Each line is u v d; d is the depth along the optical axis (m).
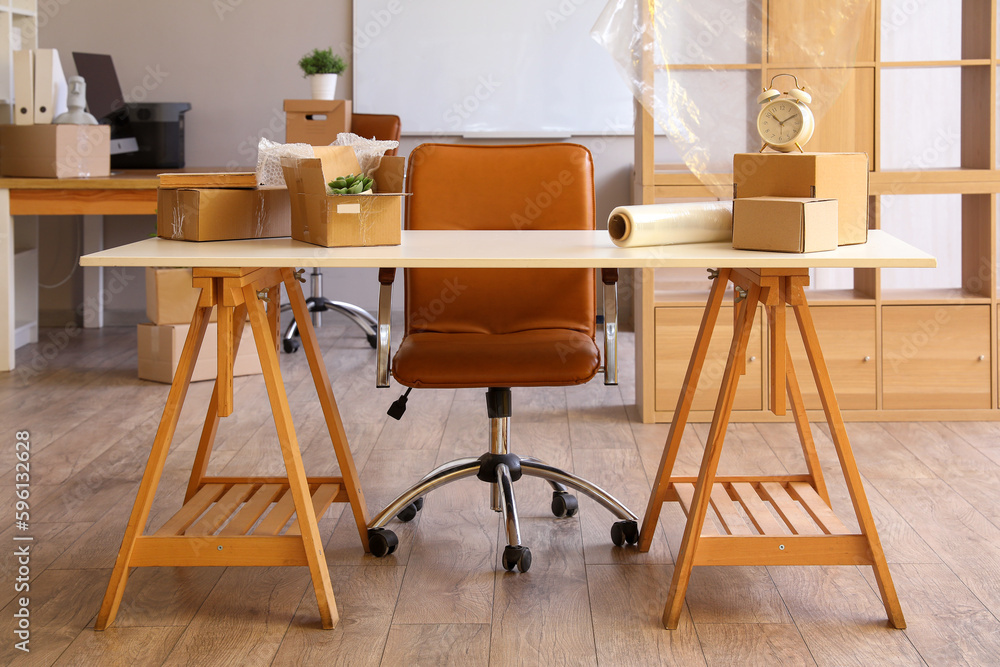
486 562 2.15
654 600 1.96
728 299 3.20
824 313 3.20
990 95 3.08
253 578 2.08
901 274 3.95
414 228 2.40
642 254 1.75
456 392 3.71
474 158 2.43
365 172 1.98
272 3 4.96
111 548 2.22
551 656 1.74
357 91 5.01
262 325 1.83
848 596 1.97
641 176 3.16
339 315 5.22
